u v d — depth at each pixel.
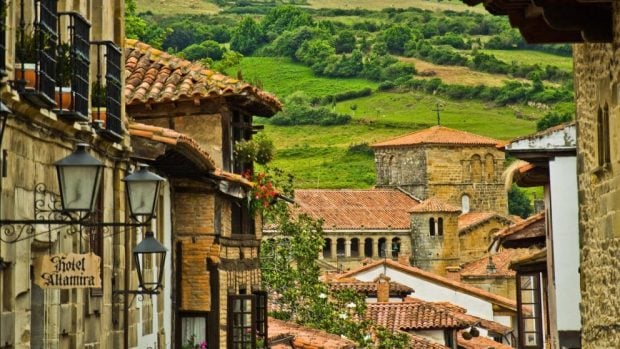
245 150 60.81
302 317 80.94
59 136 33.03
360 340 81.50
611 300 33.84
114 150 39.50
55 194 32.66
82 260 29.48
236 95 58.47
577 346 51.81
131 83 58.62
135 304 43.88
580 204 37.75
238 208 59.97
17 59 29.73
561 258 52.19
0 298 28.55
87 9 39.06
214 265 53.69
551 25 32.84
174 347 52.88
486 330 128.38
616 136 32.56
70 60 33.38
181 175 51.69
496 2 34.69
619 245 32.78
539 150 52.66
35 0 30.05
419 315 101.12
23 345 30.05
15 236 29.27
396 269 151.12
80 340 35.50
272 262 82.75
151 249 35.66
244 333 56.66
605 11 32.69
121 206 40.25
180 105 58.78
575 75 38.38
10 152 28.98
